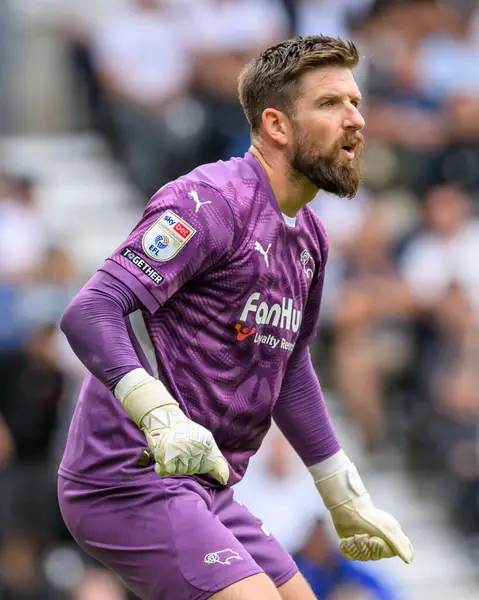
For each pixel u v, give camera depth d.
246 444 11.44
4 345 26.66
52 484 24.47
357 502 12.29
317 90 10.86
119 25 33.38
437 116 31.30
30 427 25.89
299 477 24.94
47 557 23.52
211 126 30.30
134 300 10.36
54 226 33.53
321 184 10.97
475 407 27.44
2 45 39.34
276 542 11.88
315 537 23.02
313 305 12.03
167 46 32.62
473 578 26.36
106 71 34.06
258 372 11.15
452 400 27.58
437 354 28.02
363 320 28.45
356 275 28.84
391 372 28.42
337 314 28.56
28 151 38.22
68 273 28.44
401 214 30.16
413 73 31.31
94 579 22.86
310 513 24.56
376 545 12.15
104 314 10.21
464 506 27.06
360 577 22.92
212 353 10.89
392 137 30.91
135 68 32.91
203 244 10.52
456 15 32.06
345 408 28.52
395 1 31.52
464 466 27.11
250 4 31.50
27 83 39.72
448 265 28.75
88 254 32.19
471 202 30.38
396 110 31.14
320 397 12.45
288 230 11.12
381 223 29.42
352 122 10.88
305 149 10.90
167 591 10.60
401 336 28.45
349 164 10.98
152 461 10.73
